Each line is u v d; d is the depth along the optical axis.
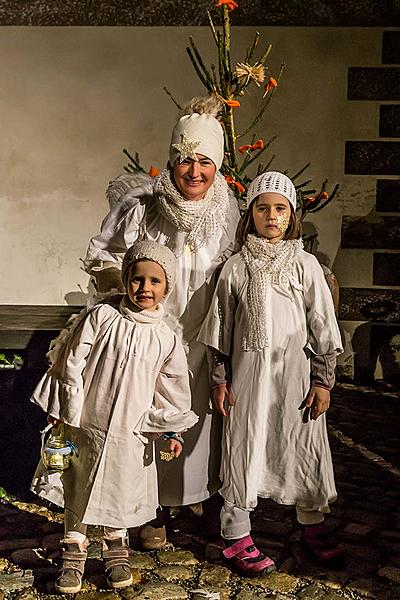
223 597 2.66
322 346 2.71
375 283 6.15
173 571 2.84
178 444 2.68
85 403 2.63
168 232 2.88
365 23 5.96
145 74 6.09
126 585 2.70
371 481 3.80
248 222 2.82
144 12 6.04
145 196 2.93
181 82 6.09
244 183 3.77
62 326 3.68
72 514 2.68
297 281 2.74
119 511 2.61
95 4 6.05
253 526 3.25
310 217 6.15
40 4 6.06
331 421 4.84
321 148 6.08
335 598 2.66
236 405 2.76
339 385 5.93
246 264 2.76
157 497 2.76
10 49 6.09
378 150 6.05
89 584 2.74
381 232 6.11
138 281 2.61
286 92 6.06
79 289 6.24
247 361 2.73
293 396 2.73
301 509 2.85
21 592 2.69
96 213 6.19
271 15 6.00
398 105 6.00
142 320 2.64
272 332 2.72
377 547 3.06
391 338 6.10
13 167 6.16
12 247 6.22
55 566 2.89
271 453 2.76
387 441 4.45
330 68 6.02
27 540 3.11
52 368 2.67
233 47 6.04
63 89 6.11
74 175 6.16
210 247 2.88
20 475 3.66
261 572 2.79
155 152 6.14
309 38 6.01
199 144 2.76
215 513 3.09
